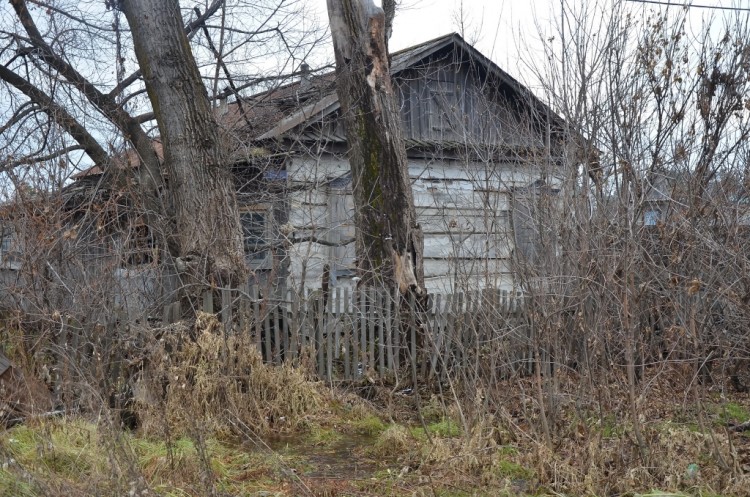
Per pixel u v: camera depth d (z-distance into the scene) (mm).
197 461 5465
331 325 8320
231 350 7375
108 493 4625
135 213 9180
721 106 6652
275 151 11195
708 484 4980
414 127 13258
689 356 6320
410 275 8875
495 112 10359
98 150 11039
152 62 8750
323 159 12141
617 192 6113
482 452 5660
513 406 6785
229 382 7184
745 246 6098
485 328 6719
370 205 9141
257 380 7418
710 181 6859
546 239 6598
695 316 5852
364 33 9180
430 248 12734
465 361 6551
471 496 5141
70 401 6113
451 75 13609
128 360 6977
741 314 6348
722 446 5477
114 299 7535
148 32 8766
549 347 6145
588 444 5359
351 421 7398
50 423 5816
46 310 7320
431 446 6031
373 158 9141
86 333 6938
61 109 10578
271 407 7344
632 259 5391
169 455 5465
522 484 5324
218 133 9188
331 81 11867
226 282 8195
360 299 8508
